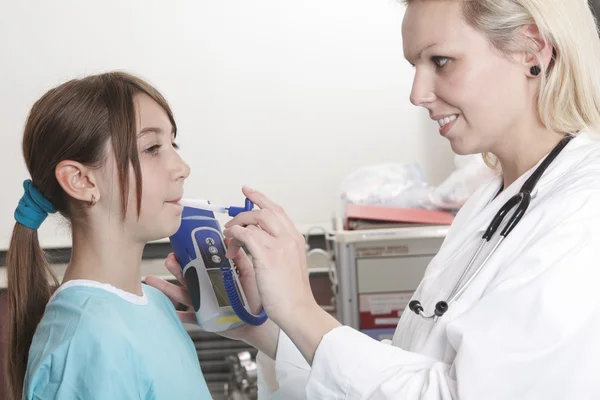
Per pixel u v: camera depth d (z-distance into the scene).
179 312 1.28
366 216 2.12
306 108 3.09
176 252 1.24
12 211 3.06
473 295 1.05
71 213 1.08
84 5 3.00
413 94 1.08
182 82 3.06
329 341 1.04
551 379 0.92
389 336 2.08
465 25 1.02
